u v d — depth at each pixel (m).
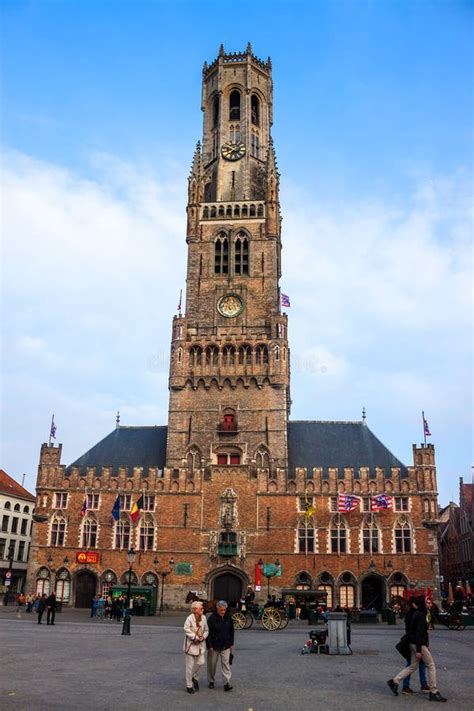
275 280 92.06
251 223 95.31
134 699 18.02
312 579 74.31
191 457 81.50
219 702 18.00
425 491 76.44
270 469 79.38
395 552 74.88
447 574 122.25
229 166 101.31
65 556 77.94
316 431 86.50
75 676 21.80
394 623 57.47
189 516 77.81
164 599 74.94
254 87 107.31
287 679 22.62
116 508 74.50
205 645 21.56
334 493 77.38
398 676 19.77
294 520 76.69
